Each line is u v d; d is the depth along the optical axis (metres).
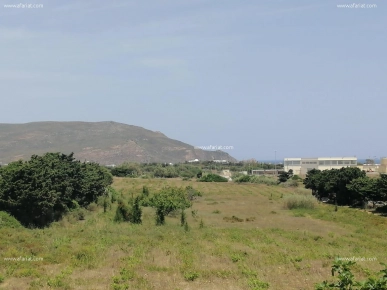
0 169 42.38
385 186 58.50
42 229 37.56
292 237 35.19
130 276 20.66
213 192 93.38
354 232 40.81
